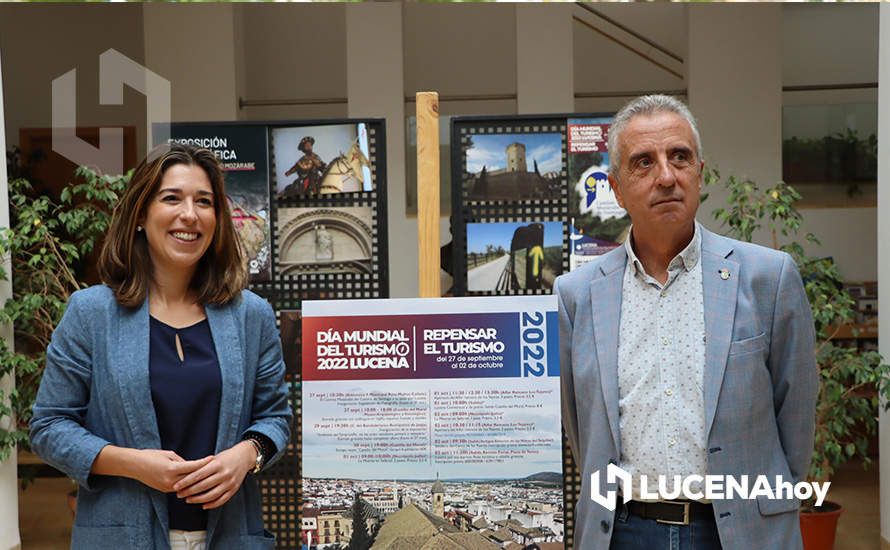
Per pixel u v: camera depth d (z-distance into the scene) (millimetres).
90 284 6613
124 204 1928
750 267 1964
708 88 7230
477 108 8078
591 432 2004
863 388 5711
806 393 1961
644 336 1981
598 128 3637
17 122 7949
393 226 7426
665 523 1935
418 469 2189
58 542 5230
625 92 8516
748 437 1894
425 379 2191
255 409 2045
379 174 3564
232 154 3580
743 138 7215
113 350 1867
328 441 2201
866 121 7289
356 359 2199
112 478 1864
